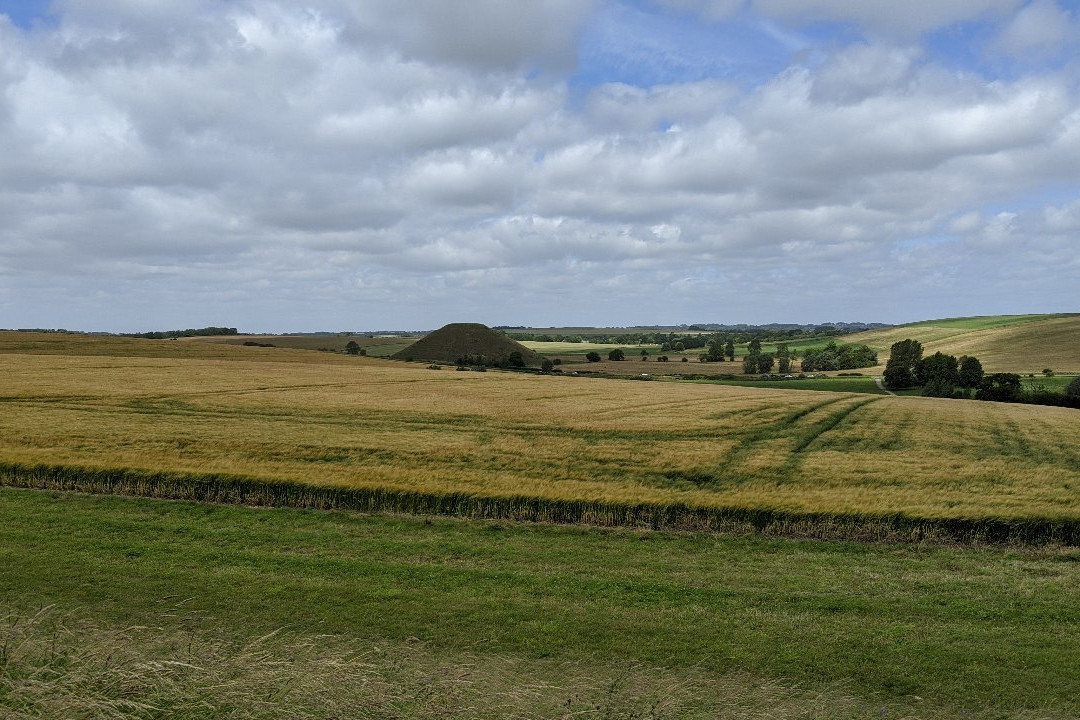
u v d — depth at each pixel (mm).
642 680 10992
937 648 13164
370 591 15617
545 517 23969
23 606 13703
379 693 7957
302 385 64688
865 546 21344
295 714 7105
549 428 42219
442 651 12375
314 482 25172
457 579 16750
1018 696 11359
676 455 33562
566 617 14375
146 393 51969
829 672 12070
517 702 8531
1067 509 22969
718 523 23344
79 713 6582
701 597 15938
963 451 37344
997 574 18375
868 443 39531
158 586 15469
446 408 49938
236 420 41281
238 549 19016
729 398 64188
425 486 25297
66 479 26031
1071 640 13688
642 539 21797
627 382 84875
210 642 10703
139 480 25797
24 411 41312
